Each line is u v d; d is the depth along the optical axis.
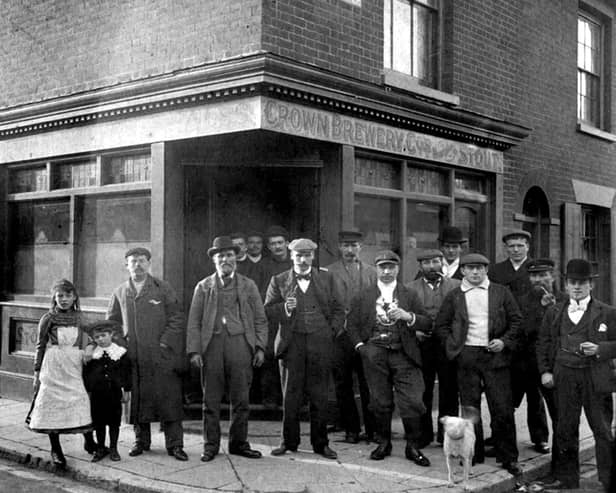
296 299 6.41
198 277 7.79
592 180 12.34
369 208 8.21
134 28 7.89
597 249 12.84
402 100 7.99
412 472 6.03
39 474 6.26
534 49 10.88
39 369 6.23
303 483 5.67
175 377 6.43
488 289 6.32
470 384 6.30
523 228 11.03
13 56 9.23
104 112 7.89
